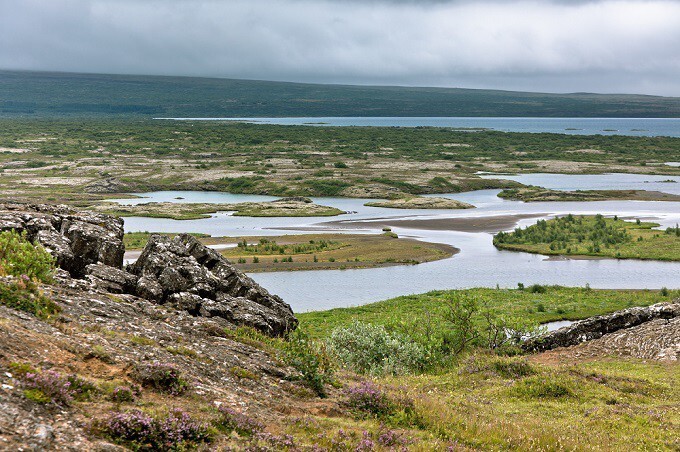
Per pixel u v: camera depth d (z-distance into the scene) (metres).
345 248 96.75
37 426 10.08
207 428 12.32
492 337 38.78
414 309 57.22
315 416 15.59
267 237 107.81
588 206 149.62
